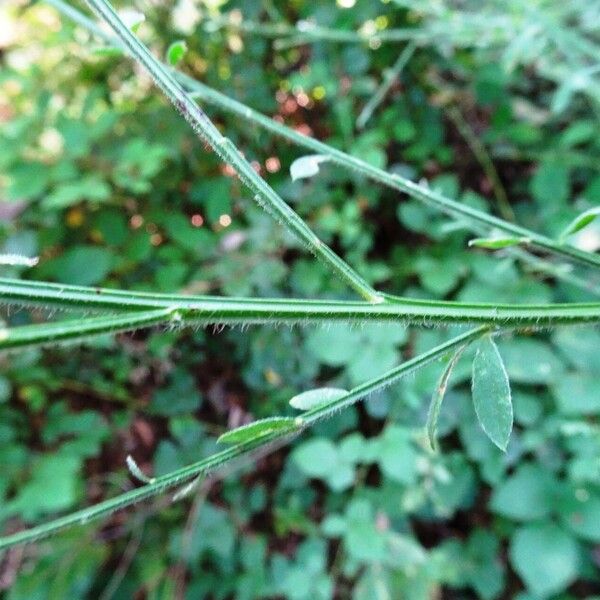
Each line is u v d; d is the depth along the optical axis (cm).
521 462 17
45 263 18
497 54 20
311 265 18
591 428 14
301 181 19
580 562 16
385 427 18
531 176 20
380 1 19
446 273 18
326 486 19
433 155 20
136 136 19
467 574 17
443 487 17
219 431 19
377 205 20
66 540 17
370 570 16
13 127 18
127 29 6
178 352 18
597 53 15
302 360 18
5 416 17
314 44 20
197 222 20
